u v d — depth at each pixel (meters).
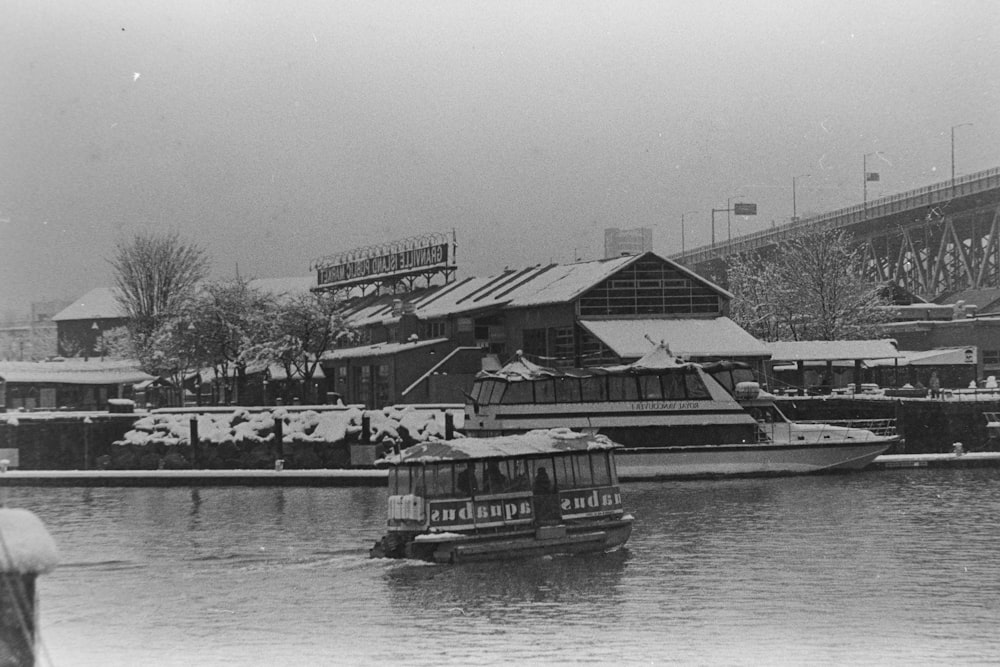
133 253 120.44
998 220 126.38
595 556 39.69
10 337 155.38
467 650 27.83
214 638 29.83
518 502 38.78
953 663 26.41
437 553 38.16
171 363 102.75
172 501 60.69
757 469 64.75
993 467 69.94
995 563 39.28
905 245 139.62
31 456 74.69
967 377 98.06
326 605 33.53
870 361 93.50
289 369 97.88
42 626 31.59
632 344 78.25
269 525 50.97
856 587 35.12
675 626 30.08
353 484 65.69
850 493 58.47
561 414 63.88
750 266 122.38
